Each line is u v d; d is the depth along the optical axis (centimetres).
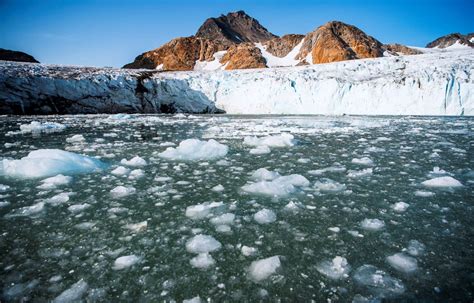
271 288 187
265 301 175
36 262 219
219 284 191
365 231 267
